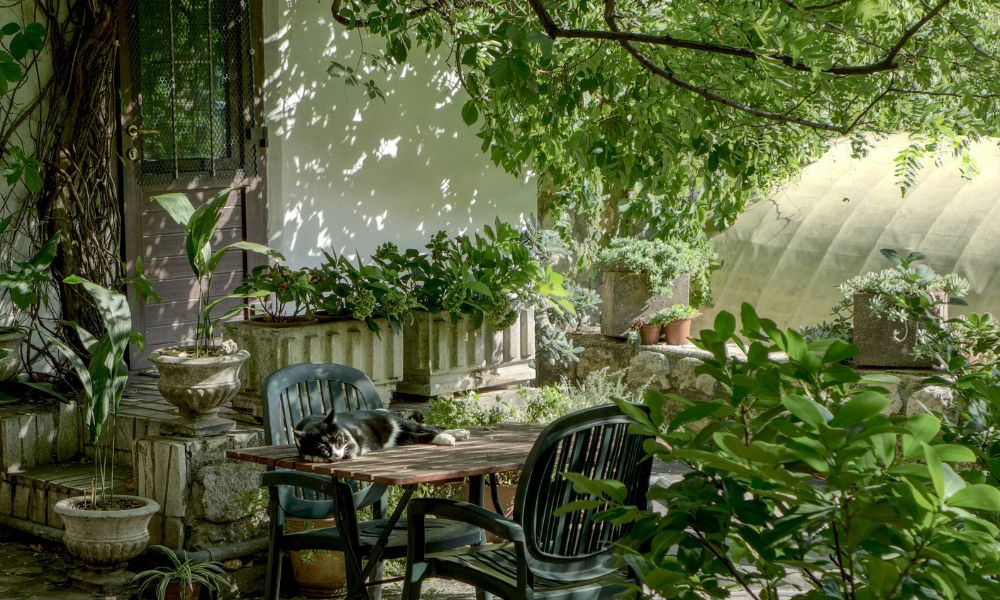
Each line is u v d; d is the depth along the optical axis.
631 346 9.10
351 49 7.79
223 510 5.25
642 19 5.79
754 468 1.79
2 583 5.05
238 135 7.23
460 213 8.60
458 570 3.77
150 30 6.76
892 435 1.78
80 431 6.06
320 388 4.76
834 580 1.97
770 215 10.74
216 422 5.36
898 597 1.74
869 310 7.80
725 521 2.00
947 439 2.57
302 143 7.57
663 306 9.28
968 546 1.74
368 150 7.95
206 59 7.04
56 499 5.59
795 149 7.58
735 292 10.43
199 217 5.32
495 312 6.84
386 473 3.74
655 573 1.91
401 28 5.73
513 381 7.26
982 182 10.19
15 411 5.92
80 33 6.34
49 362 6.39
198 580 4.87
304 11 7.50
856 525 1.76
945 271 9.43
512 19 5.16
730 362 2.16
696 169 6.56
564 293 7.15
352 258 7.91
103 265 6.52
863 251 10.00
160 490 5.22
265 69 7.34
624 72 5.30
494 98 5.33
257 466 5.39
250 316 7.38
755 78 5.17
